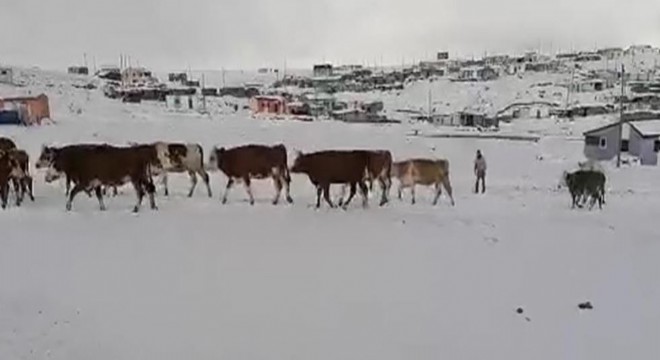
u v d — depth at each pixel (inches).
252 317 361.7
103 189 773.9
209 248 510.0
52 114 1807.3
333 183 722.2
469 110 3319.4
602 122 2532.0
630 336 343.0
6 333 335.0
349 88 4466.0
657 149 1556.3
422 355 317.4
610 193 919.0
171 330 343.0
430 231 591.8
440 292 407.8
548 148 1604.3
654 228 631.2
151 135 1494.8
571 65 5757.9
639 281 439.2
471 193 876.0
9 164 687.7
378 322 357.1
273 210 689.6
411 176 765.3
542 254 510.6
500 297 400.5
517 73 5196.9
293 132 1681.8
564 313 374.6
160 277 431.2
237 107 2706.7
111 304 379.2
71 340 328.8
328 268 457.1
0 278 423.5
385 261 478.9
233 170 732.0
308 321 357.1
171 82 4227.4
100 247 509.0
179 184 877.2
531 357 317.1
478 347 327.3
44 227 582.9
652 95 3853.3
